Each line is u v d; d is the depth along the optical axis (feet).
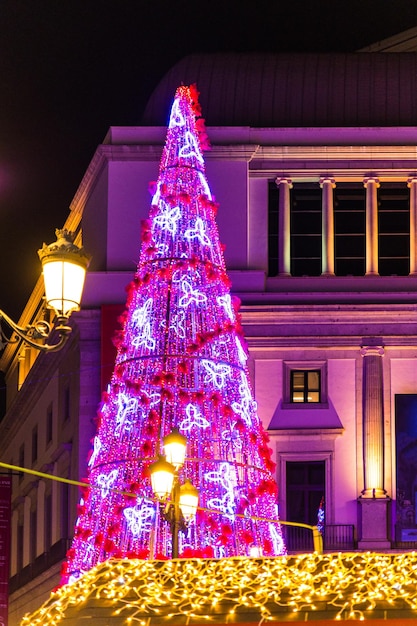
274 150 184.75
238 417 119.44
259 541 119.34
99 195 188.65
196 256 122.93
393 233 185.47
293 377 179.11
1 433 253.85
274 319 178.91
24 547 224.12
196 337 118.11
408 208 185.98
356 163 185.47
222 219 183.01
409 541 172.65
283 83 190.80
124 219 183.01
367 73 191.83
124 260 181.88
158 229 124.26
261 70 192.13
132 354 120.88
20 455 234.79
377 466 174.91
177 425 116.78
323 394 177.99
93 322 178.70
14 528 236.63
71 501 183.83
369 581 57.98
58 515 194.90
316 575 58.95
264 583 59.00
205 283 122.21
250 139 185.16
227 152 183.83
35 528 217.97
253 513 119.44
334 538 172.76
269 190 185.98
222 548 116.47
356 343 178.91
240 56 193.98
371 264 182.91
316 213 185.98
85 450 177.58
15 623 220.02
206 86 190.60
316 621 56.29
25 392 223.92
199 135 130.11
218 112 188.55
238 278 180.55
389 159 185.57
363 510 173.06
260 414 177.68
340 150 184.96
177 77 192.03
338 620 56.18
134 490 115.34
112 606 58.90
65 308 56.29
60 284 56.18
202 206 125.29
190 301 121.29
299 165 185.16
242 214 183.11
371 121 188.55
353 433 176.86
